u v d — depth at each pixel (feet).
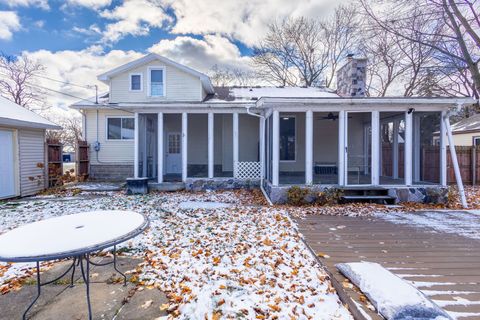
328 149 34.19
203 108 29.45
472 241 12.82
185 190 29.27
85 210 19.61
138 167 30.42
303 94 39.32
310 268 10.00
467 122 48.98
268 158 27.04
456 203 22.48
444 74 41.19
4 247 6.26
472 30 32.91
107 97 41.29
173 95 36.96
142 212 18.86
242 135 36.50
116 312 7.60
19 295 8.63
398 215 18.26
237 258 10.93
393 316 6.49
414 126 25.79
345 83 33.88
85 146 37.45
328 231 14.51
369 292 7.56
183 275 9.53
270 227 15.17
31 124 25.34
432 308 6.62
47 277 9.79
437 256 10.99
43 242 6.50
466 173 33.88
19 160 25.34
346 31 59.31
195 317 7.21
